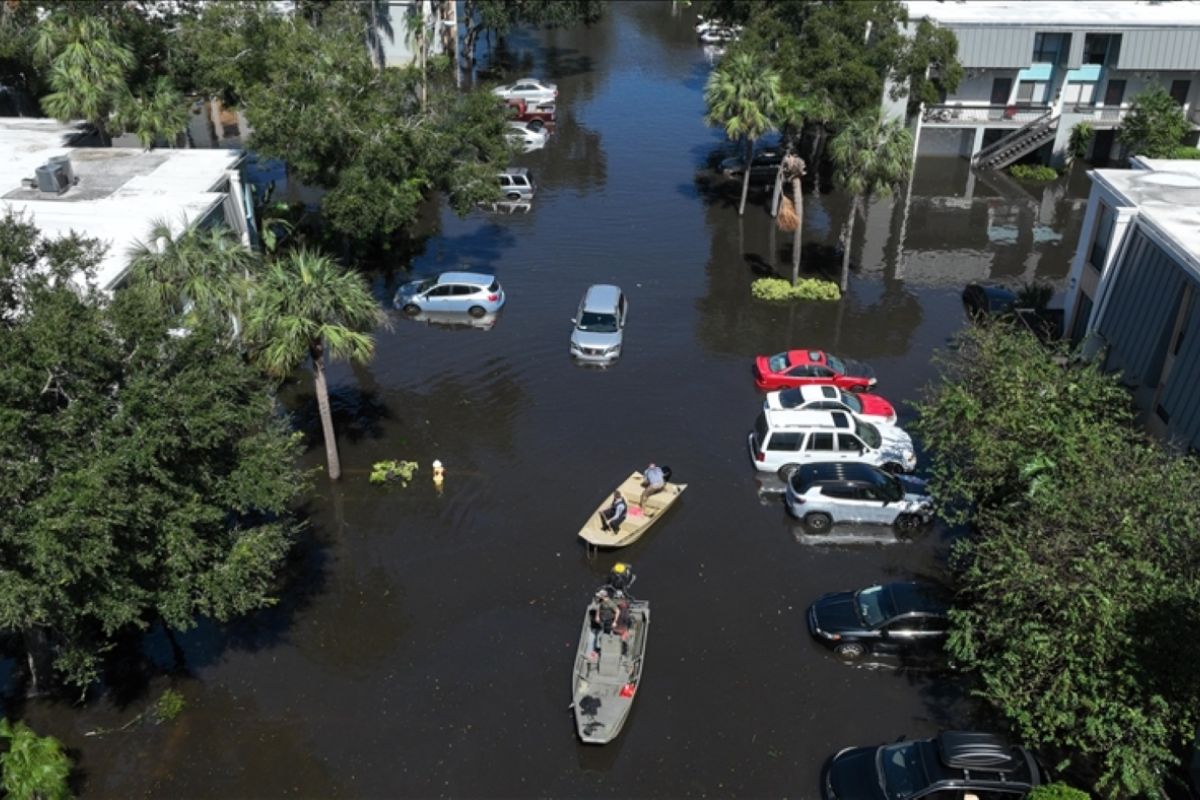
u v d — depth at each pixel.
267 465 18.88
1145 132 48.59
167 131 36.41
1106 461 18.56
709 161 53.19
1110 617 15.45
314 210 43.69
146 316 17.83
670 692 20.39
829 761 18.61
